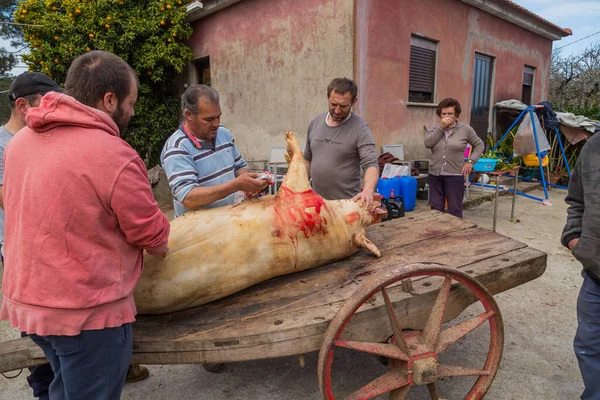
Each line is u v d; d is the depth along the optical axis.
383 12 6.29
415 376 1.80
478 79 8.96
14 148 1.38
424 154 7.65
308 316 1.77
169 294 1.81
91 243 1.33
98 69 1.39
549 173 9.03
